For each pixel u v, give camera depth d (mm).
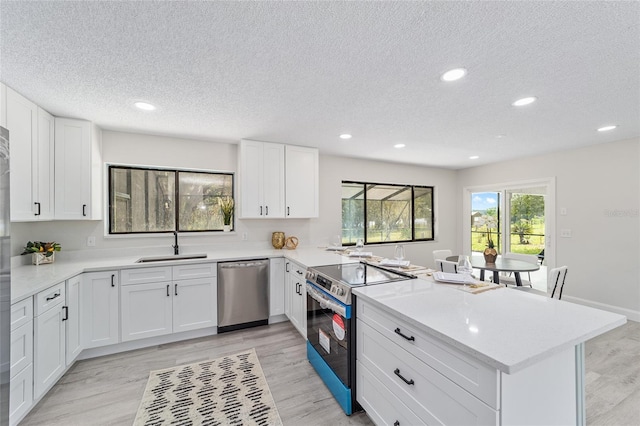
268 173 3549
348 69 1793
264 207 3521
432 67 1761
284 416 1782
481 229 5414
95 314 2475
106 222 3061
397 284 1873
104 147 3018
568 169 3939
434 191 5508
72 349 2250
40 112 2363
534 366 1074
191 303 2857
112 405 1883
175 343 2795
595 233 3670
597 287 3650
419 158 4570
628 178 3396
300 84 1993
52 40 1473
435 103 2322
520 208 5238
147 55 1627
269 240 3883
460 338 1062
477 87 2033
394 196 5109
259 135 3264
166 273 2750
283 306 3318
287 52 1605
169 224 3393
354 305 1790
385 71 1812
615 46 1522
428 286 1821
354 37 1467
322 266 2502
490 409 962
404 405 1372
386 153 4219
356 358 1791
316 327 2266
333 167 4418
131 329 2609
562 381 1181
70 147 2633
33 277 2076
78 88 2041
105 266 2508
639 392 2023
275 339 2875
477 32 1416
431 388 1216
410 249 5152
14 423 1613
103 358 2496
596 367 2348
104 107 2398
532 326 1179
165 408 1853
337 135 3264
